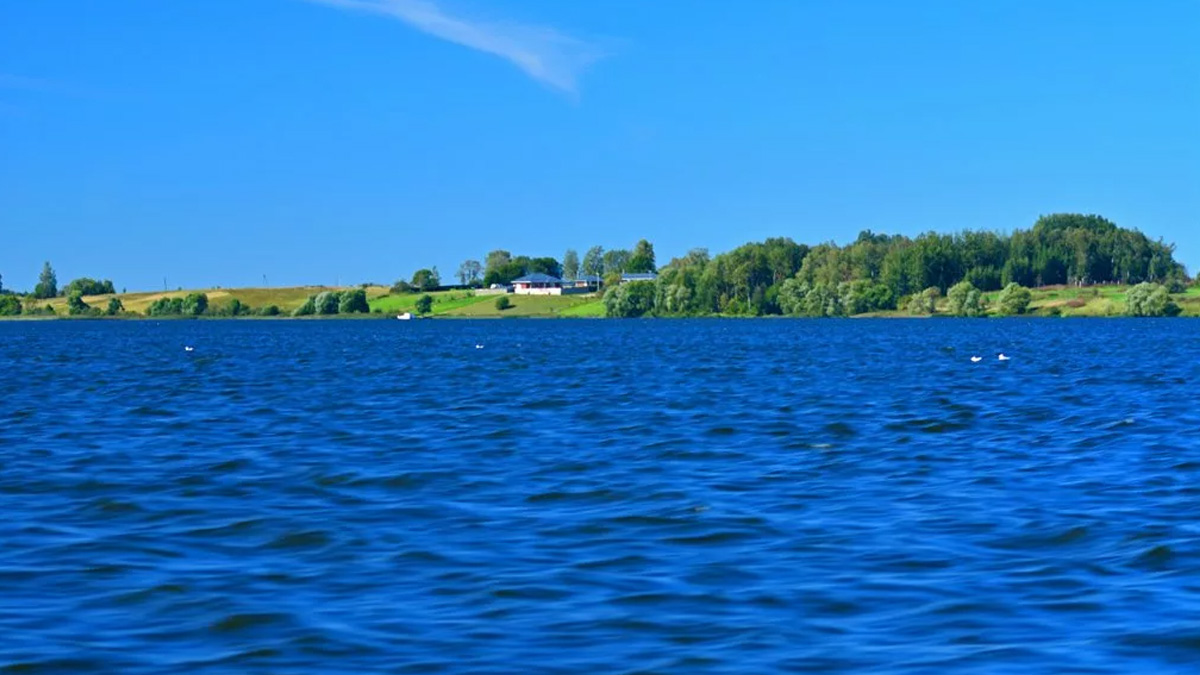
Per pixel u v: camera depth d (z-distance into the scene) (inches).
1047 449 1978.3
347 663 867.4
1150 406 2768.2
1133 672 841.5
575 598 1031.0
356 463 1850.4
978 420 2456.9
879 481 1653.5
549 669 853.8
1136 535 1262.3
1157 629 931.3
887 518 1374.3
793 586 1067.3
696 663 863.7
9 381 3914.9
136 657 880.3
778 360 5152.6
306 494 1563.7
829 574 1109.7
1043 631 931.3
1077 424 2367.1
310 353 6250.0
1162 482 1615.4
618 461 1876.2
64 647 902.4
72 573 1122.7
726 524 1344.7
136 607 1008.2
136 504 1486.2
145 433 2288.4
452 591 1056.2
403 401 3048.7
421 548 1227.2
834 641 911.0
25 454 1967.3
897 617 971.3
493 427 2384.4
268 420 2541.8
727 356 5556.1
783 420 2496.3
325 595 1043.9
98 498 1531.7
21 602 1022.4
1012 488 1577.3
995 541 1244.5
